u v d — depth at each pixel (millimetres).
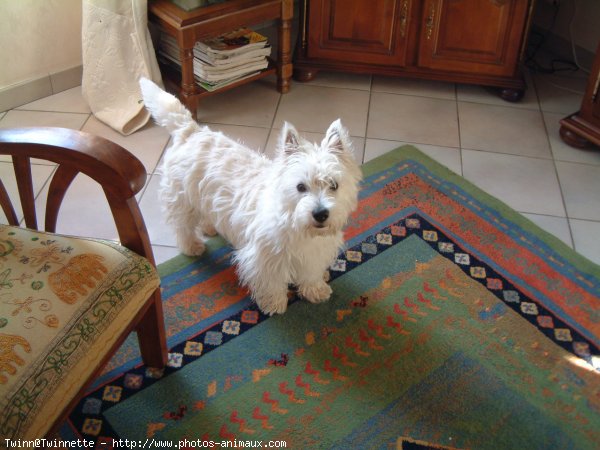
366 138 2738
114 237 2229
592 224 2359
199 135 1946
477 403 1719
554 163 2650
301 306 1983
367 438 1627
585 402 1733
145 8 2521
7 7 2590
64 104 2871
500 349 1869
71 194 2395
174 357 1819
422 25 2848
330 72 3191
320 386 1751
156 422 1650
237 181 1846
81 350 1290
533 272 2127
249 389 1741
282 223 1688
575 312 1995
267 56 3090
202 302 1993
